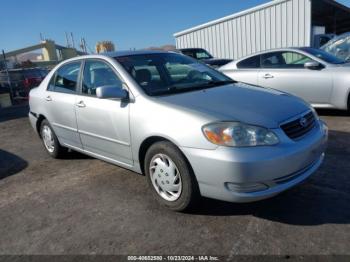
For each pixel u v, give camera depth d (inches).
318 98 267.6
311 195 139.1
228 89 151.5
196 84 159.3
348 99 256.5
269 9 636.1
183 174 124.3
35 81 657.0
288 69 280.5
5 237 129.0
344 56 398.3
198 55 615.8
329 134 219.8
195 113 122.7
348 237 110.3
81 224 133.0
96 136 165.0
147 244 116.1
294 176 121.2
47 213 144.6
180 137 121.8
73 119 178.5
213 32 745.6
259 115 120.6
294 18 605.3
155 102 135.7
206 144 116.0
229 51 722.2
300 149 118.6
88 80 172.1
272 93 147.9
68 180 179.2
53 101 193.9
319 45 635.5
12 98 628.4
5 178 193.0
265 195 114.5
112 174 181.8
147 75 154.2
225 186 114.8
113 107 150.6
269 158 111.8
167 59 173.6
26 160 223.3
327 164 169.0
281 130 118.3
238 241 113.1
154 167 136.9
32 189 172.1
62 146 205.9
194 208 130.3
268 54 295.7
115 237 122.0
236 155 111.0
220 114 120.6
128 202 147.4
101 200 151.9
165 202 135.6
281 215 126.3
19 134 312.3
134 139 141.9
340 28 1064.8
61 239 124.1
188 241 115.6
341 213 124.6
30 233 130.0
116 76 155.6
